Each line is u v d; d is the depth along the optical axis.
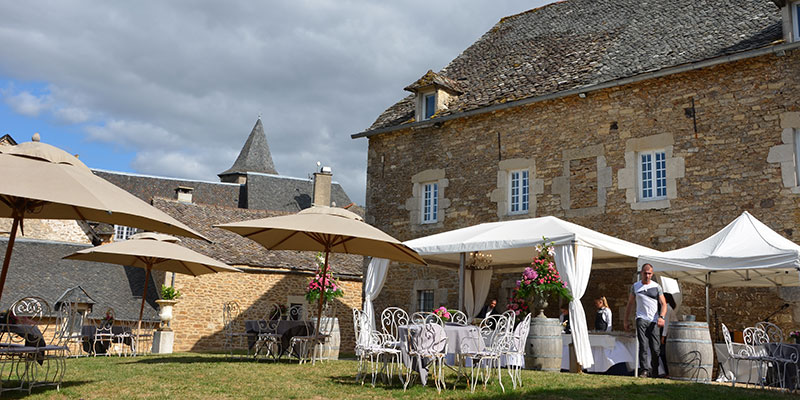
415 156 14.86
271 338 10.52
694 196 10.90
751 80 10.59
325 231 7.96
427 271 14.37
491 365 7.26
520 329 7.15
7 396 5.87
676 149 11.20
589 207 12.05
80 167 5.97
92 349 15.12
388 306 14.95
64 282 19.28
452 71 16.11
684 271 9.28
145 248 10.83
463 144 14.05
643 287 8.47
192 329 19.20
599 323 10.40
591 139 12.20
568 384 7.04
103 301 19.14
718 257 8.16
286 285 21.02
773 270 9.28
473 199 13.68
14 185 5.02
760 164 10.31
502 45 16.09
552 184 12.59
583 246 9.01
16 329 6.43
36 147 5.75
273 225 8.00
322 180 28.75
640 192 11.69
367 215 15.52
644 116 11.63
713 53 11.05
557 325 8.87
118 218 6.53
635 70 11.86
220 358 10.50
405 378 7.55
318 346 10.55
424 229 14.38
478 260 12.12
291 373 7.82
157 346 16.92
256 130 50.81
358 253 9.74
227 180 46.94
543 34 15.50
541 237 9.23
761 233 8.55
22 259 19.58
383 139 15.58
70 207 6.47
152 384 6.68
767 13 11.50
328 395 6.26
